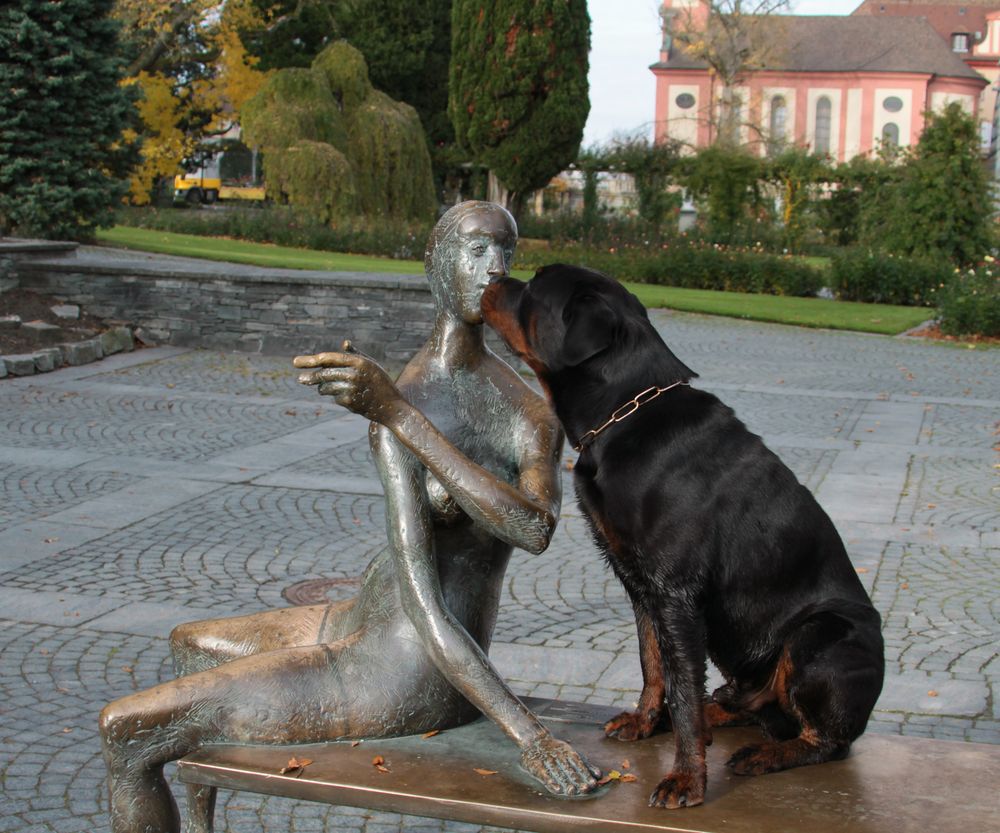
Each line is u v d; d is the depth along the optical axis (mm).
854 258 28297
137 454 10062
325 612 3107
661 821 2449
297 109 34219
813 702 2803
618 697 5145
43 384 13672
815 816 2494
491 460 2959
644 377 2930
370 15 46844
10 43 22156
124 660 5469
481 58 34625
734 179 39594
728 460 2883
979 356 19172
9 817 3941
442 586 2932
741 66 62781
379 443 2805
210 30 41156
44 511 8125
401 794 2516
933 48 90000
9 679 5199
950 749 2920
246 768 2615
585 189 40469
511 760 2709
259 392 13562
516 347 2965
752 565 2877
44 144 22781
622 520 2867
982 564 7266
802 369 16719
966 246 30062
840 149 89625
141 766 2730
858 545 7676
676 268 29922
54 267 16969
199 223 34469
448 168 50562
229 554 7234
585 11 34750
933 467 10234
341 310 16172
